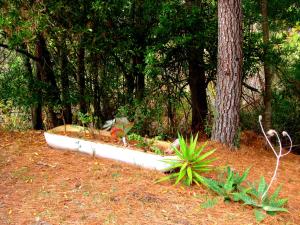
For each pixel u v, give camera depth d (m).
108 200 5.26
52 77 11.02
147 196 5.41
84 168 6.27
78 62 10.83
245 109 12.30
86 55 11.25
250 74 10.88
